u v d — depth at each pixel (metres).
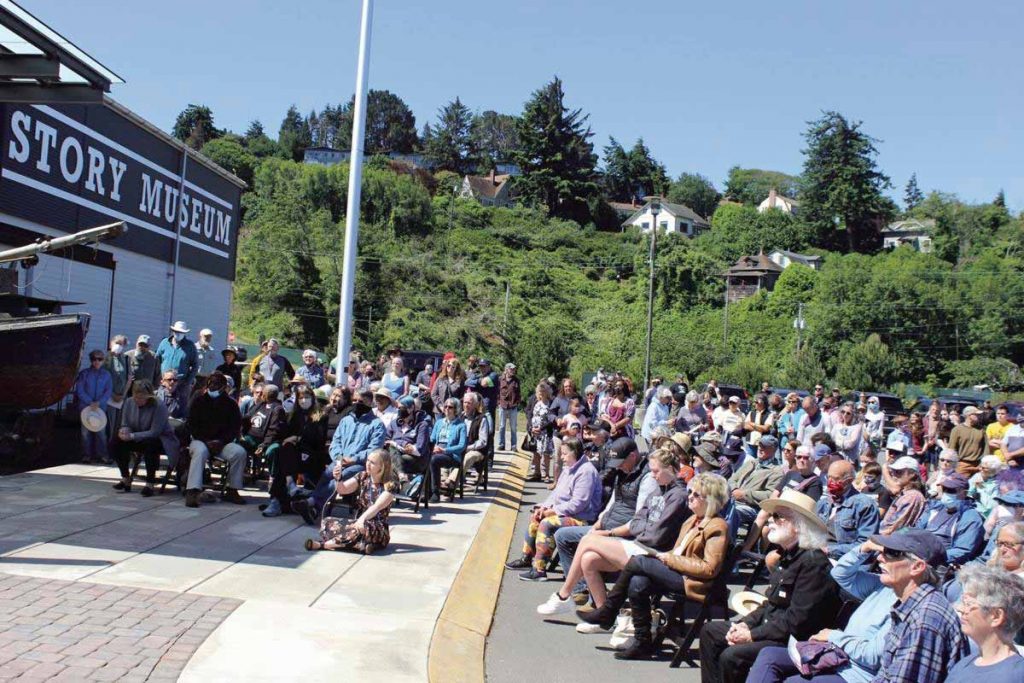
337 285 67.56
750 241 109.06
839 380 62.91
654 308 80.75
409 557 9.09
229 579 7.45
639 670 6.62
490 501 13.51
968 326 70.00
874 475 9.91
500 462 18.30
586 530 8.78
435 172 142.50
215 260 24.77
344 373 14.45
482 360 17.59
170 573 7.43
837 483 8.34
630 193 144.00
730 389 30.08
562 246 95.25
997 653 4.13
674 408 18.06
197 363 14.09
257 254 68.19
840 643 5.23
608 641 7.35
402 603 7.33
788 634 5.52
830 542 7.57
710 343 71.00
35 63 10.43
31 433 11.78
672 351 68.75
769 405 17.75
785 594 5.65
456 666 6.17
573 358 60.19
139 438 10.54
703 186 146.38
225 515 10.07
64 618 6.04
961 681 4.15
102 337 18.58
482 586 8.55
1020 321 69.50
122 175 19.09
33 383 11.09
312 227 77.94
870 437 21.50
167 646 5.68
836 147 113.50
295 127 169.62
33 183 15.68
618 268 90.06
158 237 21.03
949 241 95.00
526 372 33.81
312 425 10.53
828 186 113.00
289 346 62.25
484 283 78.12
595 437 11.05
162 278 21.45
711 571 6.68
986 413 21.53
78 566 7.36
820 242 112.69
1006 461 12.23
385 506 9.17
